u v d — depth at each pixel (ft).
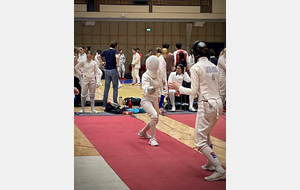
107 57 31.76
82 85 29.68
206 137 14.52
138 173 14.88
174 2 43.98
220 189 13.11
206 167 15.39
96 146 19.34
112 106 31.01
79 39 69.62
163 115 29.40
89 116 28.78
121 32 70.79
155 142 19.61
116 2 42.96
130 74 64.64
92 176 14.46
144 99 19.86
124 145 19.58
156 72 19.45
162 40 71.67
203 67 14.48
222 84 24.32
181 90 14.78
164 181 13.92
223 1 44.27
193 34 71.46
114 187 13.21
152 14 43.60
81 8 42.42
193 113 30.40
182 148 18.99
